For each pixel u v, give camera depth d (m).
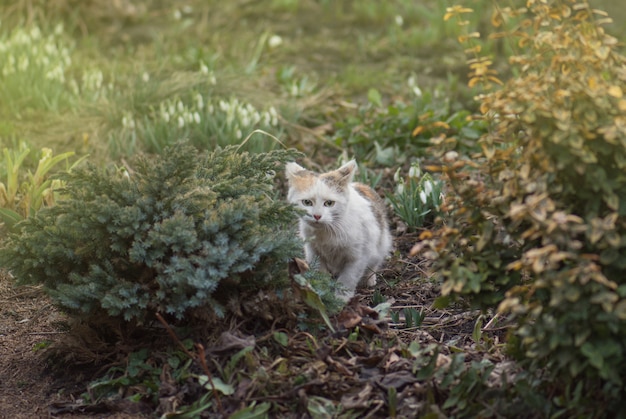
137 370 3.88
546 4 3.56
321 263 5.19
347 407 3.54
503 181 3.39
